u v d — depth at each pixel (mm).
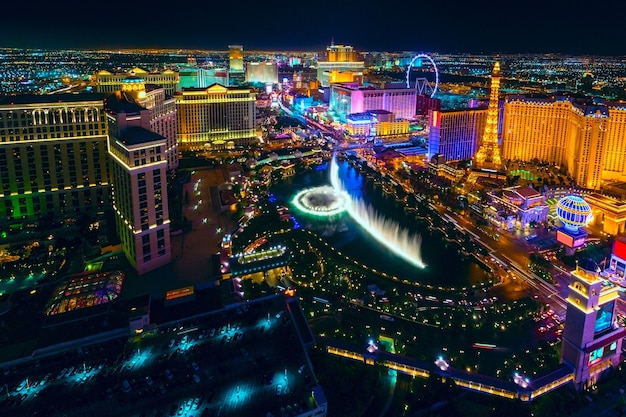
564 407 186875
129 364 195250
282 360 197625
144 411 171875
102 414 170500
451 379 192750
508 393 190500
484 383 194000
